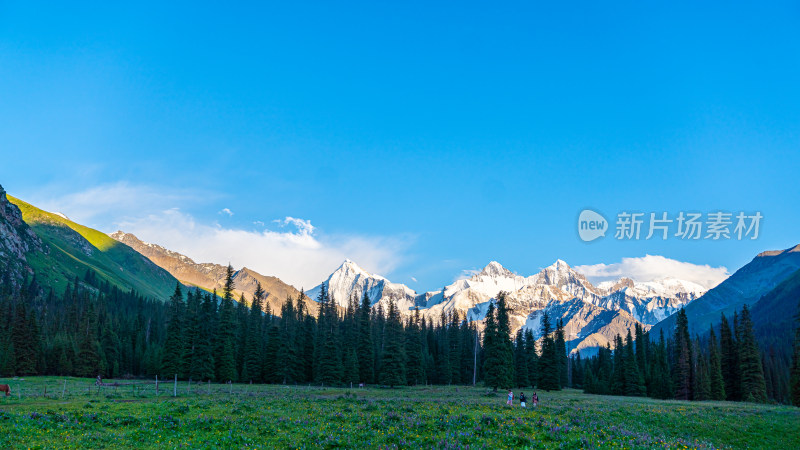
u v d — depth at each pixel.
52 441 26.22
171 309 104.00
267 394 60.28
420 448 26.27
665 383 110.12
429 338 147.00
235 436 27.98
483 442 27.67
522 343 124.25
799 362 84.00
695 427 44.31
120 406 40.03
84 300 196.62
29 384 78.31
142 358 132.62
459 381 128.62
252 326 107.31
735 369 100.44
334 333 106.94
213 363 93.38
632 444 28.88
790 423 49.53
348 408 40.84
